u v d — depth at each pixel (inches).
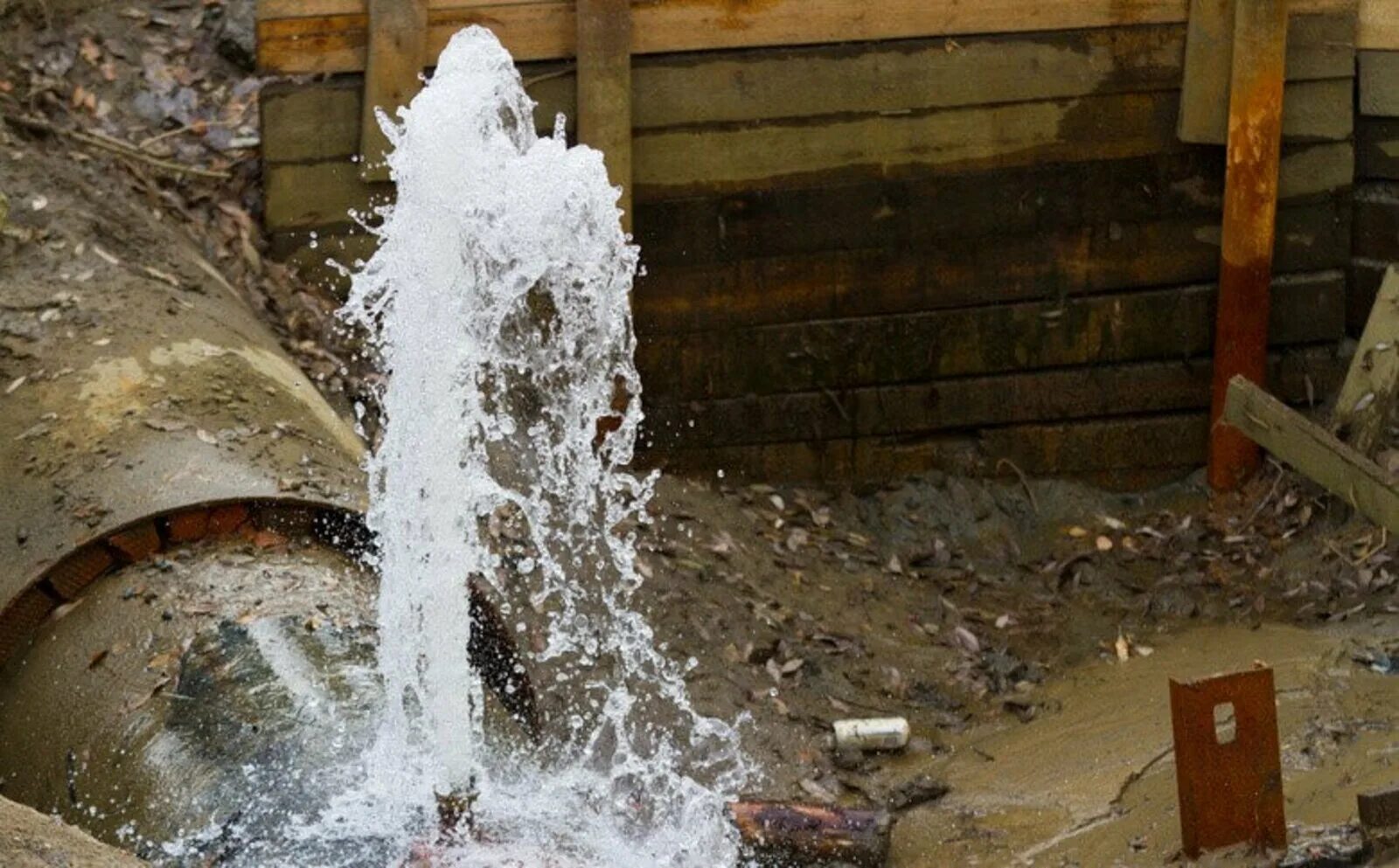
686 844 433.1
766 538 651.5
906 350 690.2
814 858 449.1
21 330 517.3
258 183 667.4
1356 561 635.5
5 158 617.6
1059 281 694.5
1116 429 707.4
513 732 449.7
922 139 675.4
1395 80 692.1
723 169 666.8
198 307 559.2
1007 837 473.7
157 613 418.6
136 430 469.7
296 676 389.7
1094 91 679.7
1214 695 408.5
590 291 629.6
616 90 648.4
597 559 584.4
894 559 663.1
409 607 390.6
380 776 365.7
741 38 658.2
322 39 646.5
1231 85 676.7
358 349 642.2
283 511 450.9
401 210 416.2
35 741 398.0
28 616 427.8
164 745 379.6
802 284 679.1
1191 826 414.0
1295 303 709.3
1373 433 647.8
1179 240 697.6
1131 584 654.5
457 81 420.8
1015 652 608.7
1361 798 407.5
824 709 555.2
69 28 703.7
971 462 701.3
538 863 362.6
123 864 321.7
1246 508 690.8
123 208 616.1
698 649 562.6
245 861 341.1
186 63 706.2
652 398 677.3
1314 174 700.0
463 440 433.4
